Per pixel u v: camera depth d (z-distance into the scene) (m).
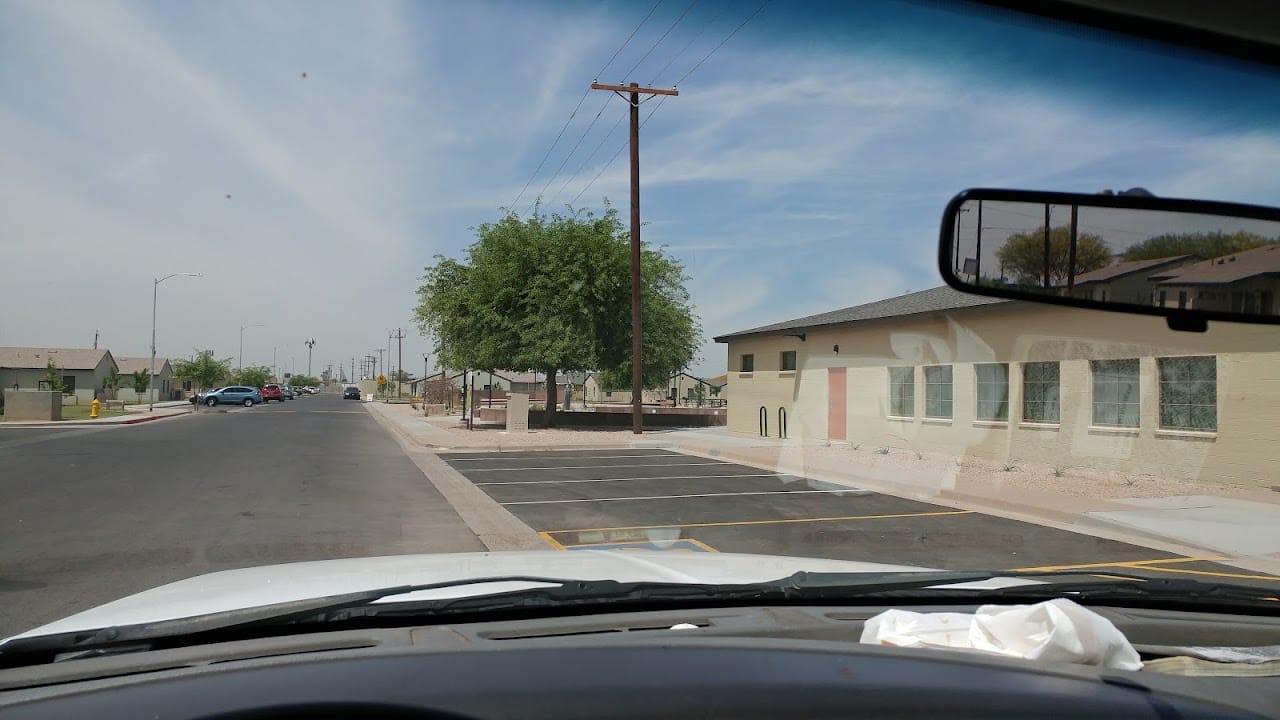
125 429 34.84
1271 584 3.40
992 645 2.33
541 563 3.72
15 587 7.87
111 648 2.33
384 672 1.87
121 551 9.63
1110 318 12.38
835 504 14.03
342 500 14.14
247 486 15.80
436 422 42.34
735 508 13.77
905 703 1.82
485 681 1.83
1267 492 12.62
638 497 15.07
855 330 15.77
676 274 37.12
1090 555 10.08
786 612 2.77
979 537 11.20
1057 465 13.11
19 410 39.75
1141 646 2.56
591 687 1.81
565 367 34.16
